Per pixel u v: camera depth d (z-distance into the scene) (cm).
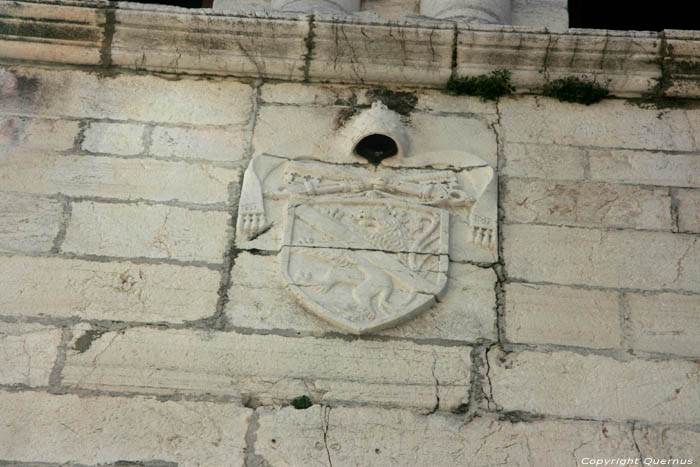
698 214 792
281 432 720
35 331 744
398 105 831
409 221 780
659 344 749
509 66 831
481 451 719
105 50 833
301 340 743
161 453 715
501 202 794
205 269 764
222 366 736
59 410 724
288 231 773
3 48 833
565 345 747
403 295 754
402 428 723
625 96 836
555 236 782
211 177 796
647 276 770
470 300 759
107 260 765
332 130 820
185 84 834
